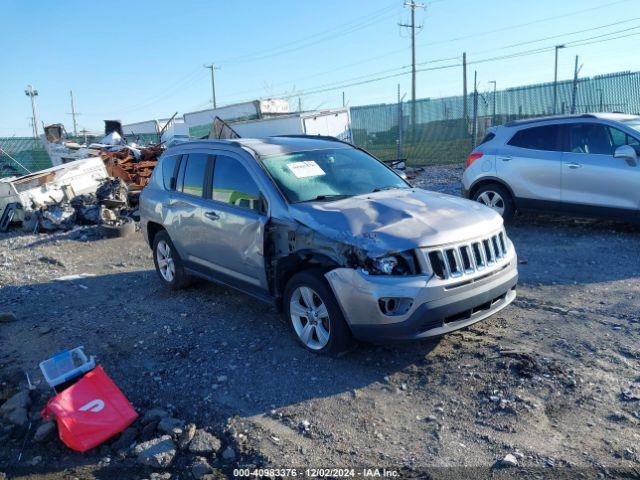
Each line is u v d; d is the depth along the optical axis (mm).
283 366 4672
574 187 8242
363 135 26266
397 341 4215
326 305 4492
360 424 3795
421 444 3539
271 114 25844
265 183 5188
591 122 8219
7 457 3768
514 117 20328
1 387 4781
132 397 4410
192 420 4031
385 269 4152
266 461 3486
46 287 7773
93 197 13234
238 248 5426
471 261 4375
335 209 4727
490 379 4188
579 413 3717
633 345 4617
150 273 8203
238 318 5871
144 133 33688
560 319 5250
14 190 12992
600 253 7359
